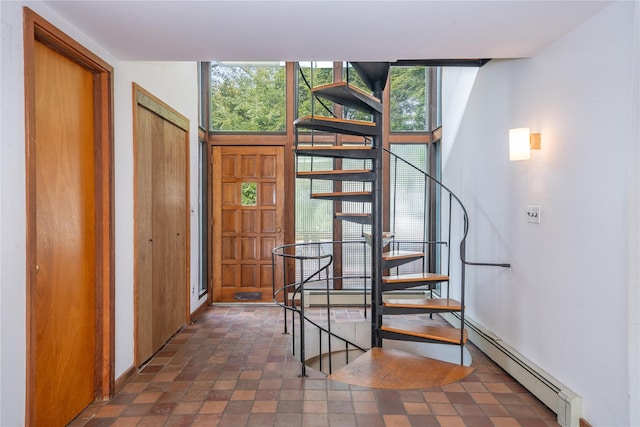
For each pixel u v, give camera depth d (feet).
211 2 6.51
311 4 6.60
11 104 5.84
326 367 14.11
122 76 9.36
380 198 11.78
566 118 7.92
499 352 10.44
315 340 13.87
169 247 12.58
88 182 8.34
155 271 11.47
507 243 10.39
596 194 7.05
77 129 7.96
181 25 7.43
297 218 17.24
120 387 9.13
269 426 7.67
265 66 17.12
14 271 5.90
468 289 13.16
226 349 11.84
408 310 11.43
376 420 7.89
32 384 6.22
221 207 17.10
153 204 11.30
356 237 17.28
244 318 15.08
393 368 10.34
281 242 17.06
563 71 8.01
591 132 7.18
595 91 7.07
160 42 8.22
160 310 11.85
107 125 8.63
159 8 6.74
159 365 10.61
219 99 17.17
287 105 16.97
